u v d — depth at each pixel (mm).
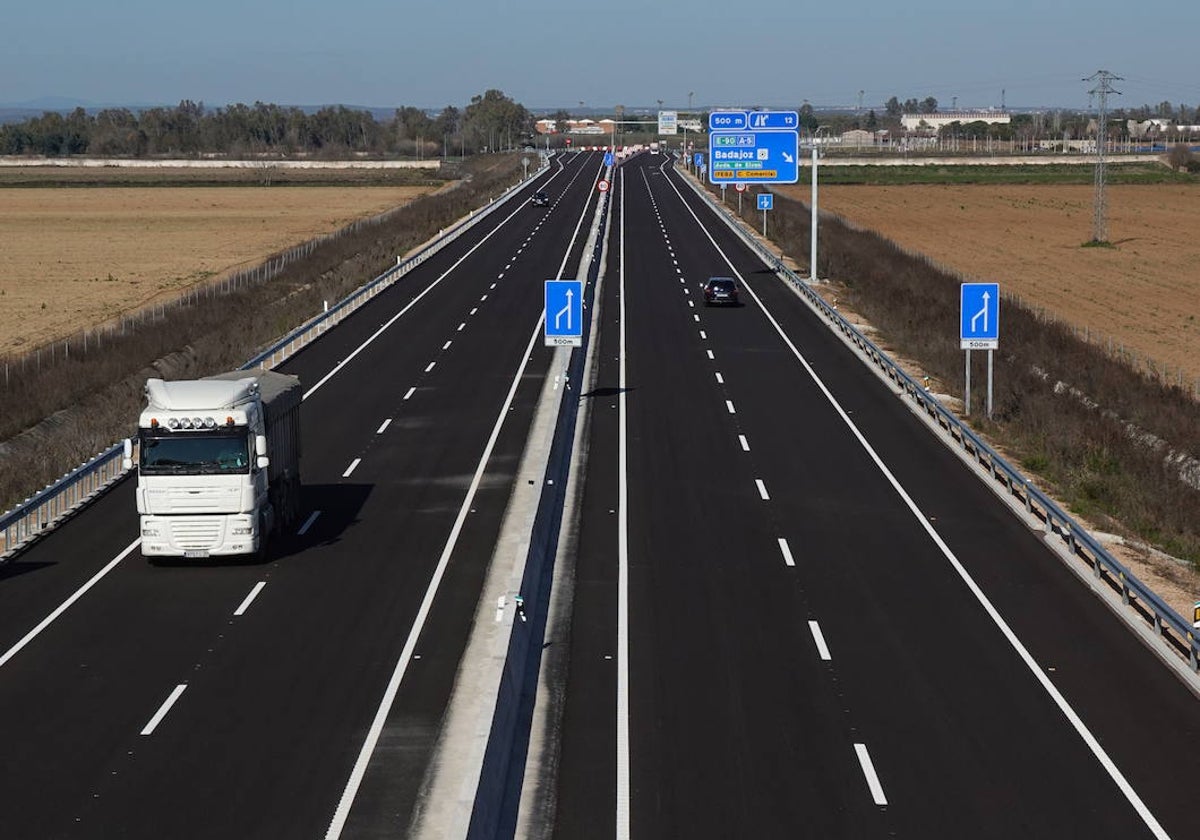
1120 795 23500
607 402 60969
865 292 96000
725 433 54719
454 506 43938
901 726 26578
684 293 97750
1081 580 36406
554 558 38219
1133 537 42031
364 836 22031
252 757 25188
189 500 36844
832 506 43875
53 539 40688
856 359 71875
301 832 22172
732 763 24844
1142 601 33125
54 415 59719
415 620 33000
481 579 36312
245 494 37031
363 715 27156
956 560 38125
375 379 66250
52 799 23391
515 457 50656
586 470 48688
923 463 49844
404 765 24797
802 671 29578
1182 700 28016
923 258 122938
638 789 23781
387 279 100938
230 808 23031
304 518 42750
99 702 27938
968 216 175750
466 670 29656
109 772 24531
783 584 35844
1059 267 124625
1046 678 29250
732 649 30984
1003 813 22797
